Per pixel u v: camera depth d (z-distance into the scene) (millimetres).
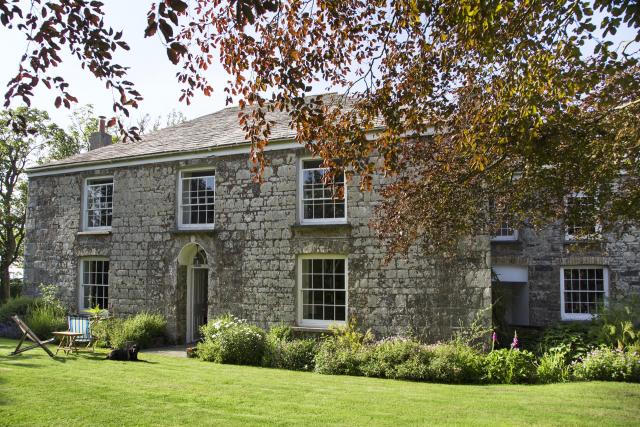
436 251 8109
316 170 13227
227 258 13914
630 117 6188
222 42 5980
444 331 11336
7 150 27234
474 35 5375
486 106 6172
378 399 7832
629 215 7305
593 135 6324
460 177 6938
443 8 5395
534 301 15516
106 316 15477
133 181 15664
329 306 12805
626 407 7387
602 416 6844
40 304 16328
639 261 14422
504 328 12805
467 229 7594
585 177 6613
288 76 5617
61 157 31219
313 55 5883
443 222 7293
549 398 7941
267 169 13617
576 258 15047
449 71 6461
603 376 9609
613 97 6488
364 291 12180
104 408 7082
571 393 8273
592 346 11031
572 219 7457
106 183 16516
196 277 15336
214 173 14703
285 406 7352
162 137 17000
